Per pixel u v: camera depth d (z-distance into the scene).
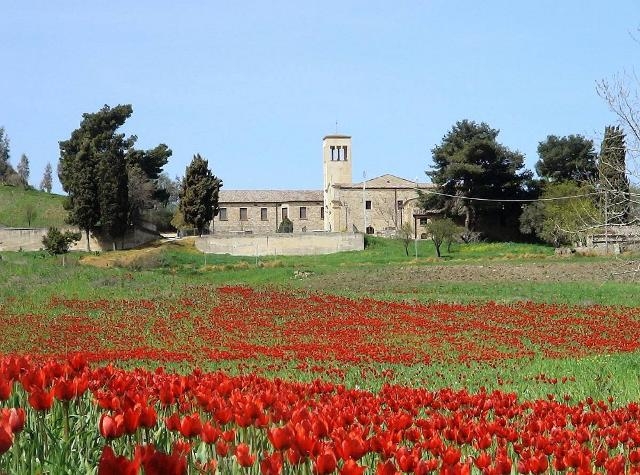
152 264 72.75
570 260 65.62
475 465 7.38
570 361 23.14
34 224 99.50
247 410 7.07
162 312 39.41
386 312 38.56
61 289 46.12
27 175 122.19
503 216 94.38
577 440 8.54
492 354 26.25
